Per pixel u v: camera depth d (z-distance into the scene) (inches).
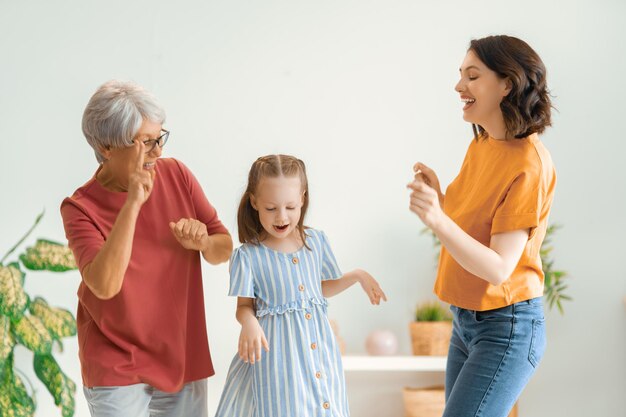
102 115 79.0
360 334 158.2
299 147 159.8
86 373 82.1
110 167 82.4
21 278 148.0
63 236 157.2
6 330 146.6
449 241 78.5
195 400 87.2
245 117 159.8
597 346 155.0
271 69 160.2
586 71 158.4
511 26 159.6
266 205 84.2
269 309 85.4
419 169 97.2
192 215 88.2
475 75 85.3
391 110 160.2
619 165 157.3
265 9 160.7
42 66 158.4
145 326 82.2
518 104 83.6
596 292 155.6
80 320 85.0
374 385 157.9
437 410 148.1
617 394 154.4
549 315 155.6
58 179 157.8
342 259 158.7
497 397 83.9
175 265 84.9
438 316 151.3
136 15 159.6
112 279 76.0
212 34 160.2
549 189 85.1
